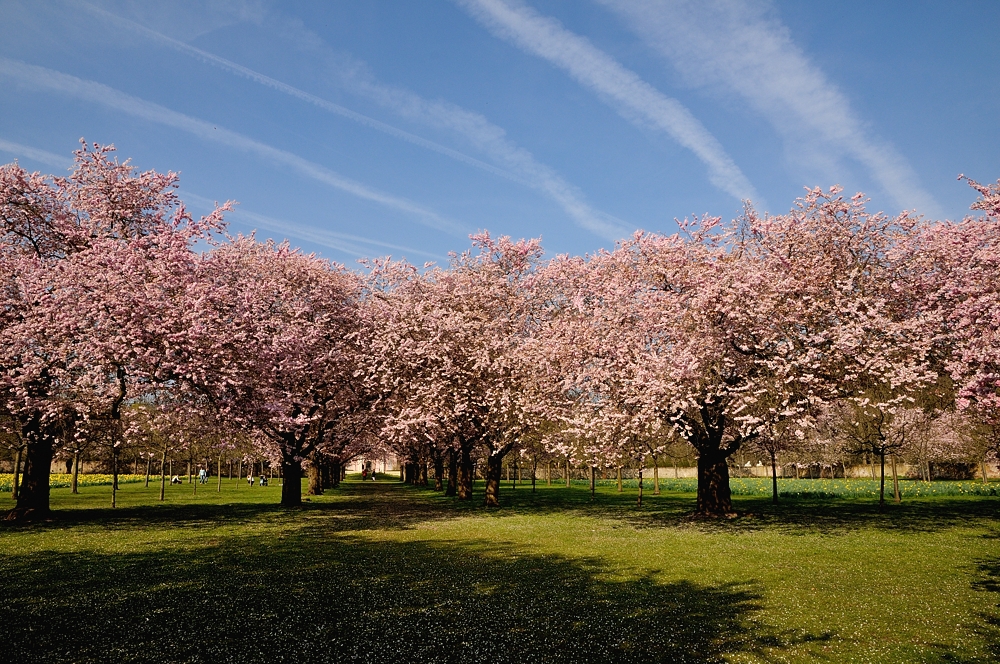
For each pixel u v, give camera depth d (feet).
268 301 102.12
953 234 73.46
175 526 78.13
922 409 101.35
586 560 52.39
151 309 78.74
